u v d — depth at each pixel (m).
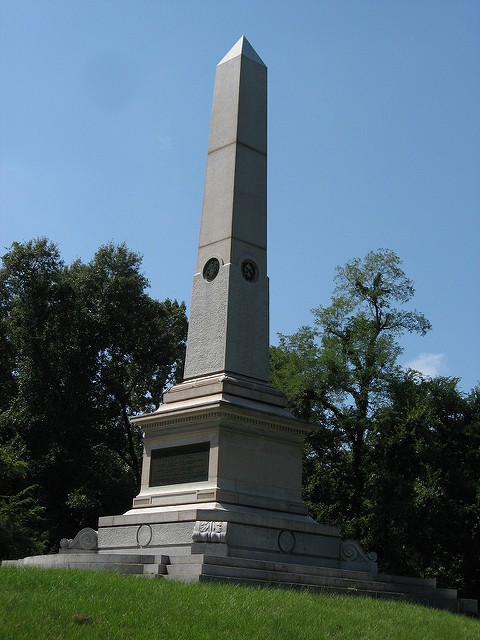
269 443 23.53
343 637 14.15
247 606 14.77
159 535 21.66
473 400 39.78
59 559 21.05
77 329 45.75
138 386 51.28
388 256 44.56
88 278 49.41
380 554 39.41
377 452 40.41
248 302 24.97
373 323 44.31
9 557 33.12
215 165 26.47
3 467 35.66
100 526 23.45
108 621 12.56
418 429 38.34
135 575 18.11
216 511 21.08
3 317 49.31
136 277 51.09
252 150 26.48
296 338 44.81
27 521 37.19
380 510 38.09
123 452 49.59
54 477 41.34
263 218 26.16
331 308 44.16
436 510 35.88
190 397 23.84
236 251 25.08
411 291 44.41
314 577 20.62
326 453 42.97
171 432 23.69
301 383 41.94
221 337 24.19
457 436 38.75
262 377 24.75
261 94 27.45
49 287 44.34
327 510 41.44
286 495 23.55
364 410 42.12
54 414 42.81
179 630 12.55
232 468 22.44
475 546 36.56
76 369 44.31
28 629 11.57
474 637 16.69
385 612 17.38
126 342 48.25
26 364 43.81
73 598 13.67
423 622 17.20
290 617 14.59
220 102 27.17
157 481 23.64
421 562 39.75
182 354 51.03
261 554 21.27
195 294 25.45
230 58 27.52
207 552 20.36
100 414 45.84
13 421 42.12
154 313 49.50
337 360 42.19
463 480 36.94
